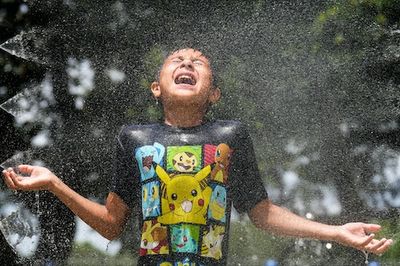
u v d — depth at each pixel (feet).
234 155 18.08
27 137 34.45
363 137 34.35
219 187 17.61
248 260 31.37
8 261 28.09
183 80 18.44
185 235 17.13
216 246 17.34
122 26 35.86
